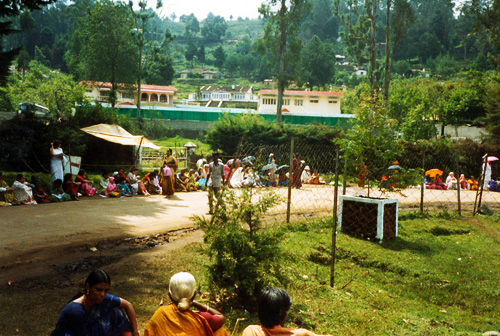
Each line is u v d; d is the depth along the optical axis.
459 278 9.20
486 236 12.84
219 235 6.73
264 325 3.26
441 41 151.12
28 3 16.14
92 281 3.45
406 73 129.38
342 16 45.31
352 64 155.62
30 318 5.50
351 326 6.47
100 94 64.44
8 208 12.93
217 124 36.81
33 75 79.06
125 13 51.94
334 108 69.00
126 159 27.48
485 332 6.73
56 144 16.41
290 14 48.56
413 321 6.97
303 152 32.53
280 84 49.47
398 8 42.47
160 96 72.44
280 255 6.89
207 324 3.47
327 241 10.63
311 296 7.48
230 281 6.96
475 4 45.09
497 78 42.75
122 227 10.72
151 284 6.96
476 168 30.02
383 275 9.33
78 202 14.77
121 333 3.60
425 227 12.97
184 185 19.38
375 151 11.71
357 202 11.52
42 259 7.91
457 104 52.03
